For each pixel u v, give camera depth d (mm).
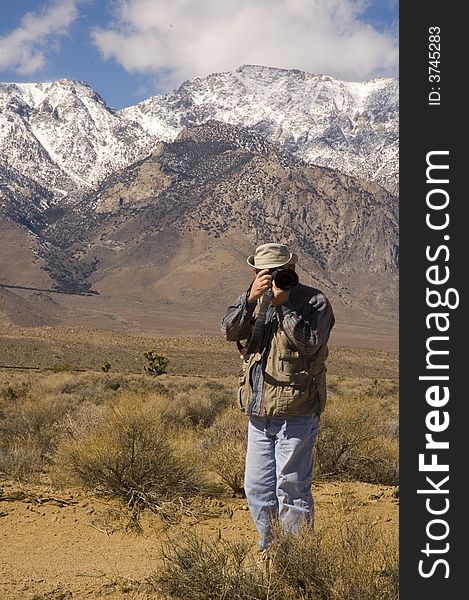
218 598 6352
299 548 6223
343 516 9055
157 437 10461
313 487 11516
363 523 6633
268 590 6000
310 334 6605
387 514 9586
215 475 11836
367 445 12461
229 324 6973
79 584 6797
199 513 9578
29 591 6559
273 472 6984
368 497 10672
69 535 8625
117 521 9148
